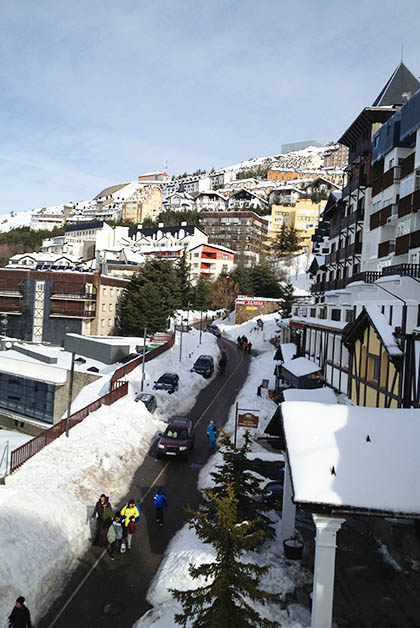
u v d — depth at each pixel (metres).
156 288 59.28
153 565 12.38
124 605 10.70
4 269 60.44
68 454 18.20
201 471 19.69
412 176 25.00
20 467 17.92
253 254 119.44
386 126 30.33
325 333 24.25
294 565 12.04
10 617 8.88
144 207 181.38
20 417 36.09
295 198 159.00
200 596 8.10
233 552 8.32
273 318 64.44
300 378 24.64
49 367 34.97
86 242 127.31
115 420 22.67
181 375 36.59
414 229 24.88
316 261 46.66
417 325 14.29
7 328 60.75
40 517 12.66
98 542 13.42
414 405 13.44
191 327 62.78
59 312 59.34
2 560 10.47
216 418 28.11
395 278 17.42
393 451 9.48
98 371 35.22
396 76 36.38
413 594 10.77
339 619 9.77
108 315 63.25
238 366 44.81
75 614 10.33
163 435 21.61
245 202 161.62
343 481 8.77
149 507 16.05
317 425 10.22
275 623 8.16
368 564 12.16
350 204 38.09
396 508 8.37
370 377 17.16
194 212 144.75
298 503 8.41
